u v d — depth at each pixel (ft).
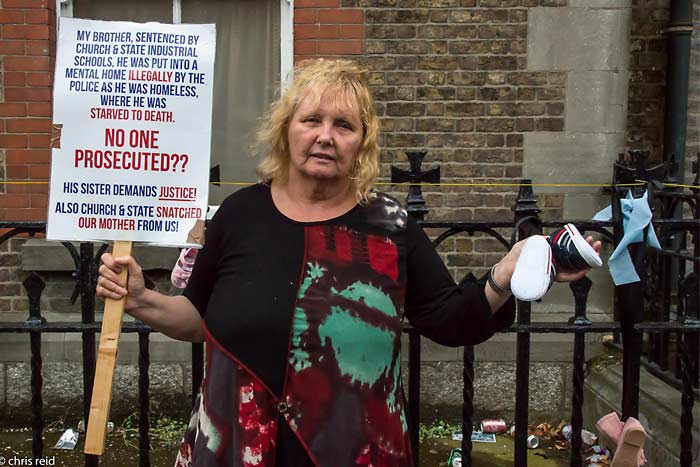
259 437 5.63
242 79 14.78
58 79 6.24
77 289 8.86
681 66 15.93
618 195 9.04
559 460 12.21
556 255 5.76
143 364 9.01
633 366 9.03
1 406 13.52
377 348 5.75
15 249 13.89
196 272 6.37
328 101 5.90
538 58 14.17
